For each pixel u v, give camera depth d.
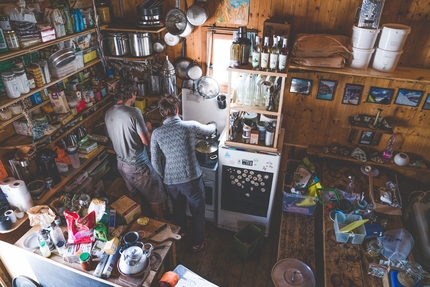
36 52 2.69
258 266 3.12
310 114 3.22
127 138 2.83
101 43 3.21
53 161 2.86
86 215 2.47
